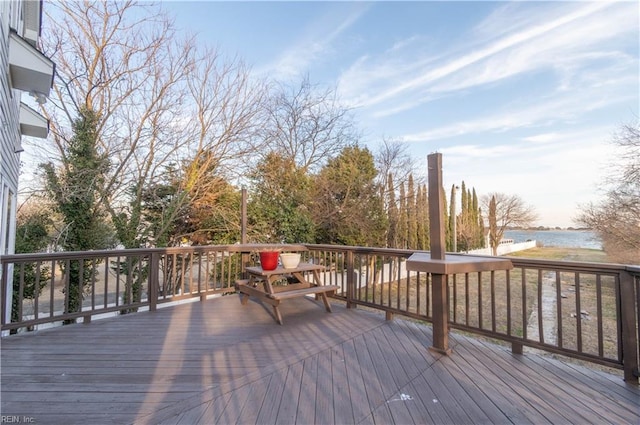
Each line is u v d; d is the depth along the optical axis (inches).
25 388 83.4
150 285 166.7
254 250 182.9
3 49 127.3
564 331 213.5
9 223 200.4
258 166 379.6
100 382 87.1
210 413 72.7
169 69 345.4
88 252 146.5
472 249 792.3
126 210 333.1
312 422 69.2
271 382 87.9
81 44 309.0
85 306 285.0
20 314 128.3
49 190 266.5
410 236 519.2
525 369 97.3
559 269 102.8
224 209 362.3
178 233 362.0
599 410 74.5
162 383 86.9
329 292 183.5
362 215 448.1
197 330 134.0
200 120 366.0
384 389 84.2
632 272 88.7
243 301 179.3
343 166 447.5
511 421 69.7
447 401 78.2
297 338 124.3
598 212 406.0
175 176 359.9
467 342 120.6
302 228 342.6
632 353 88.4
